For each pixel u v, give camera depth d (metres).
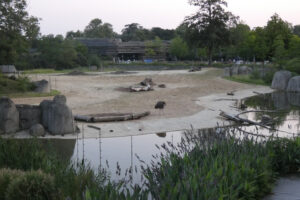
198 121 19.75
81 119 19.36
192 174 7.73
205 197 6.71
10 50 39.97
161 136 16.27
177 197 6.96
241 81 41.41
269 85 39.69
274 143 11.12
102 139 15.69
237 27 63.12
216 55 85.62
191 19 62.34
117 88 35.09
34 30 41.38
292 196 8.81
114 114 20.61
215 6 61.00
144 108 23.83
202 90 35.03
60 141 15.23
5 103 16.34
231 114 21.16
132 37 133.88
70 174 8.65
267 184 8.98
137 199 7.16
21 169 9.49
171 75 46.41
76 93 30.88
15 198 7.57
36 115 17.11
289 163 10.61
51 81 39.16
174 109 23.64
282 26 65.12
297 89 35.25
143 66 68.06
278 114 22.59
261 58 70.12
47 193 7.71
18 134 16.23
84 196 7.09
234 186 7.84
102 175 9.66
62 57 63.75
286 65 43.69
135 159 12.34
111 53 90.69
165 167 8.82
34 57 66.31
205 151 9.73
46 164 9.52
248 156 9.13
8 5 37.59
